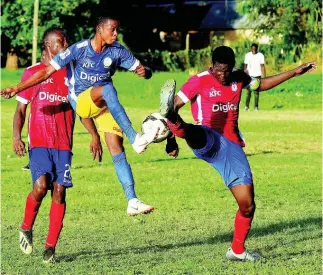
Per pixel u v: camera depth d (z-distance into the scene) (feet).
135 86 251.60
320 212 81.00
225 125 55.93
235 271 53.31
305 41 266.57
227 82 55.42
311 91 225.56
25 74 57.88
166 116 50.70
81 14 297.74
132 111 193.47
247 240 65.51
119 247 65.05
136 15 342.23
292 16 261.65
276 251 60.39
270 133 149.59
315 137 144.56
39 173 58.23
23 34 286.25
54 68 55.26
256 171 108.06
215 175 106.01
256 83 56.44
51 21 284.82
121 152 56.85
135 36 351.25
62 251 63.98
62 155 58.85
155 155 124.57
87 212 83.51
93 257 60.44
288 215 79.10
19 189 97.55
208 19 391.04
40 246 67.05
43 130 58.39
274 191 94.07
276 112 188.96
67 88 58.54
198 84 55.16
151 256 59.36
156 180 102.17
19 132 59.36
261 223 74.54
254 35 280.10
